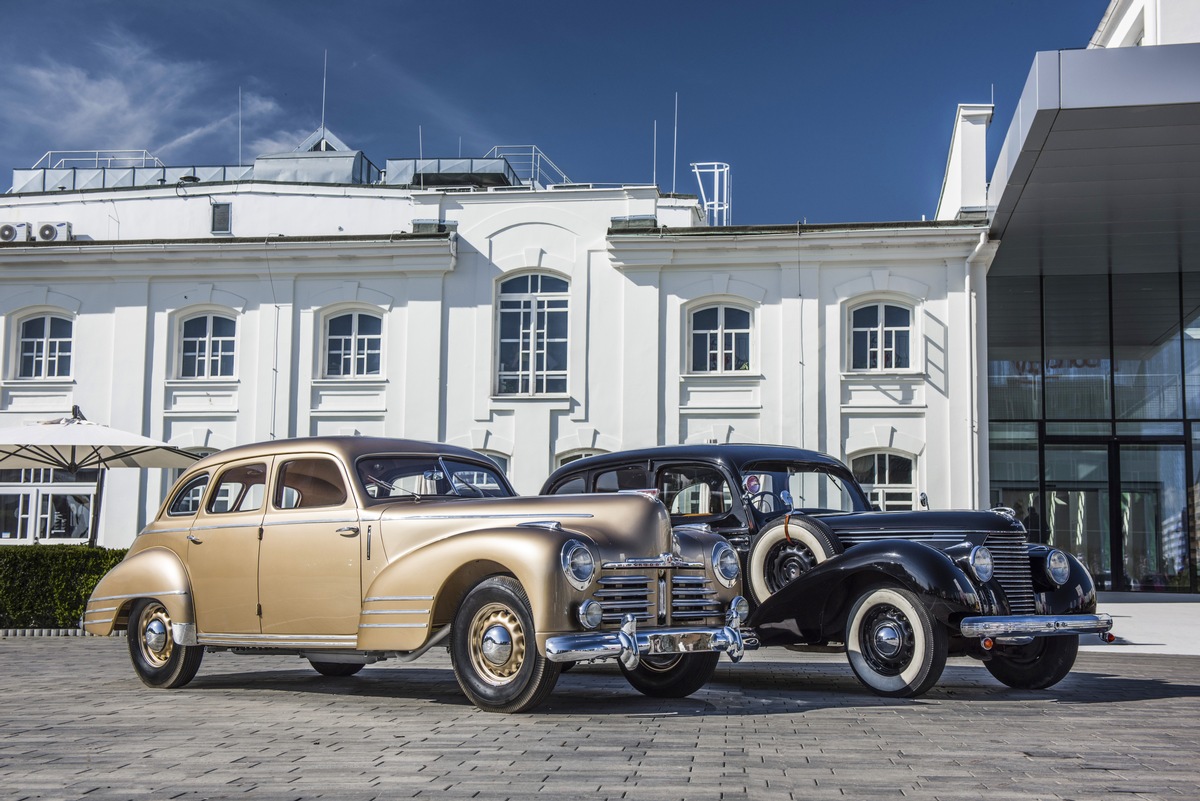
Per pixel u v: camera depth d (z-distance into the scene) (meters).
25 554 14.02
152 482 20.30
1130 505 20.31
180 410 20.52
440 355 20.12
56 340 21.12
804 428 19.08
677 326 19.62
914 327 19.12
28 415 20.81
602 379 19.75
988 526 8.03
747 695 7.57
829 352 19.16
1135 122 14.20
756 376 19.34
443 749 5.24
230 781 4.52
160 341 20.66
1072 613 8.05
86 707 6.89
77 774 4.68
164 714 6.53
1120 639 13.09
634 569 6.41
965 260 18.95
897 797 4.27
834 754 5.16
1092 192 16.59
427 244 20.02
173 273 20.70
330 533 7.17
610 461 9.45
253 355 20.47
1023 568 8.05
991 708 6.90
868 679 7.52
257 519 7.56
